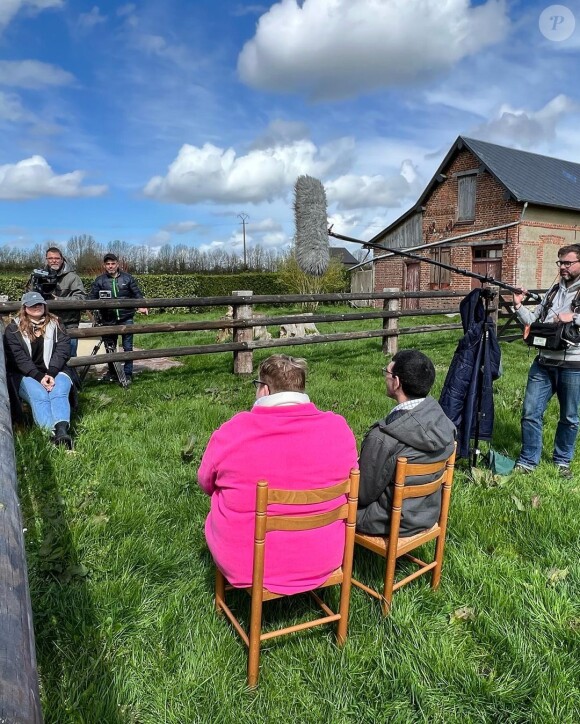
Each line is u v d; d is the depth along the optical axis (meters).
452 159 20.88
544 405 4.27
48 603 2.46
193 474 3.89
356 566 2.93
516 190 18.64
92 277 22.41
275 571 2.21
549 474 4.25
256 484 2.09
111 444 4.45
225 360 8.49
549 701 2.09
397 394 2.82
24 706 0.89
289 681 2.18
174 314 18.20
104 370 7.85
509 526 3.39
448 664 2.25
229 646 2.31
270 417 2.17
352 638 2.40
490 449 4.32
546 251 19.77
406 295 9.46
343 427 2.33
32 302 4.66
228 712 2.02
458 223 20.86
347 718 2.03
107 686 2.06
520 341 11.46
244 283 25.84
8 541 1.28
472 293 4.12
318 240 3.04
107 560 2.81
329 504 2.27
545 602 2.65
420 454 2.58
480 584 2.77
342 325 15.39
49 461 3.92
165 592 2.65
